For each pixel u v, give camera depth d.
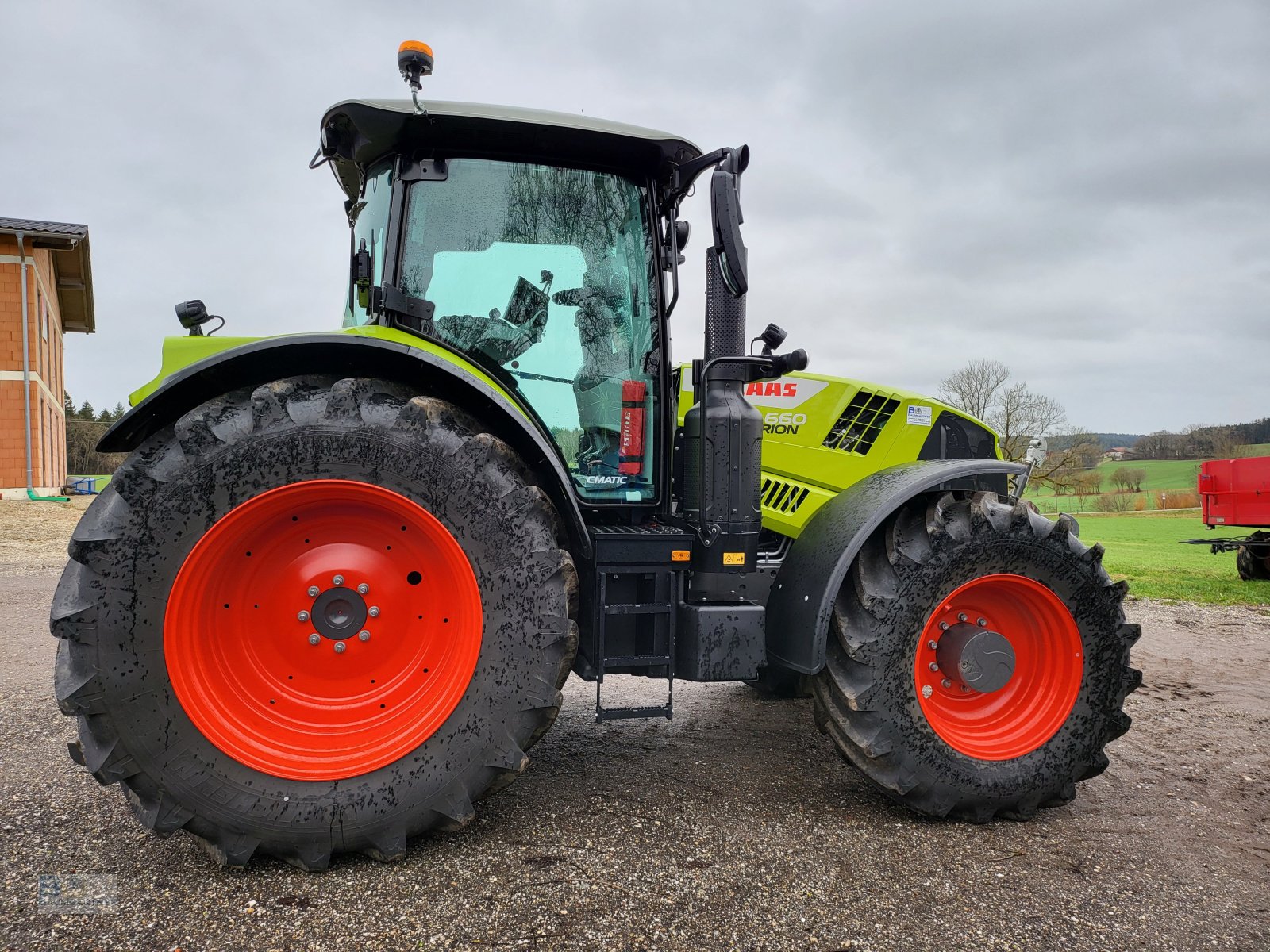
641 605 2.70
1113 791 3.11
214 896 2.15
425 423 2.44
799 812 2.79
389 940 1.96
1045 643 2.96
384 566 2.51
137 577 2.23
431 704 2.43
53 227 16.62
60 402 21.36
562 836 2.55
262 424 2.35
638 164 3.02
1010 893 2.27
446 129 2.77
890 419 3.60
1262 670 5.36
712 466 2.83
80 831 2.51
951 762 2.72
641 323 3.05
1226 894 2.29
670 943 1.97
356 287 3.06
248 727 2.34
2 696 4.00
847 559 2.70
